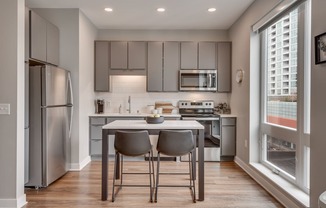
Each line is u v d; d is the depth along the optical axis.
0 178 2.77
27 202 2.96
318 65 2.20
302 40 2.75
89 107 4.91
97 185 3.53
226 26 5.24
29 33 3.26
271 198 3.09
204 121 4.87
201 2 3.94
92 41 5.08
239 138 4.61
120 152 2.97
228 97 5.45
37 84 3.34
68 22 4.24
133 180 3.73
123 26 5.26
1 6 2.75
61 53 4.25
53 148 3.55
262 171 3.56
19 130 2.82
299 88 2.83
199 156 3.02
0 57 2.76
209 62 5.22
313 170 2.28
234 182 3.67
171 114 5.20
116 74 5.20
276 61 3.50
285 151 3.25
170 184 3.56
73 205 2.88
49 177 3.44
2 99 2.77
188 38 5.48
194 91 5.36
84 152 4.58
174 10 4.30
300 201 2.54
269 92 3.74
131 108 5.52
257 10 3.72
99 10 4.32
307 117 2.73
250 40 4.00
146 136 2.95
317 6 2.21
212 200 3.02
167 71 5.22
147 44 5.20
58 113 3.69
